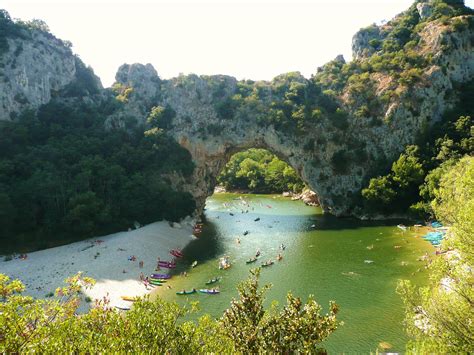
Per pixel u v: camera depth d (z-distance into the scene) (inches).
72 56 5044.3
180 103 4805.6
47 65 4579.2
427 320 941.8
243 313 723.4
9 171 3154.5
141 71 5123.0
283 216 4357.8
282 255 2807.6
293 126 4530.0
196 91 4886.8
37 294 1989.4
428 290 932.0
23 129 3649.1
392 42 5118.1
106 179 3585.1
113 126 4515.3
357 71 5036.9
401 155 3860.7
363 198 3996.1
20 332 617.3
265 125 4534.9
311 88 5044.3
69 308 761.0
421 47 4731.8
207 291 2126.0
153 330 737.6
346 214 4170.8
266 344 685.9
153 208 3617.1
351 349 1488.7
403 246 2783.0
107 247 2807.6
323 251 2829.7
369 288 2063.2
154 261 2662.4
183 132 4539.9
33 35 4677.7
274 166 6648.6
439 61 4416.8
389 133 4279.0
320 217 4178.2
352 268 2401.6
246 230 3725.4
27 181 3080.7
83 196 3147.1
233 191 6717.5
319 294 2020.2
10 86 4055.1
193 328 807.1
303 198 5388.8
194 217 4153.5
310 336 676.7
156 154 4212.6
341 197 4254.4
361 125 4414.4
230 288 2186.3
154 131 4345.5
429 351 842.8
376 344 1513.3
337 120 4443.9
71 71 4955.7
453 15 4822.8
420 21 5251.0
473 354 774.5
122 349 652.1
